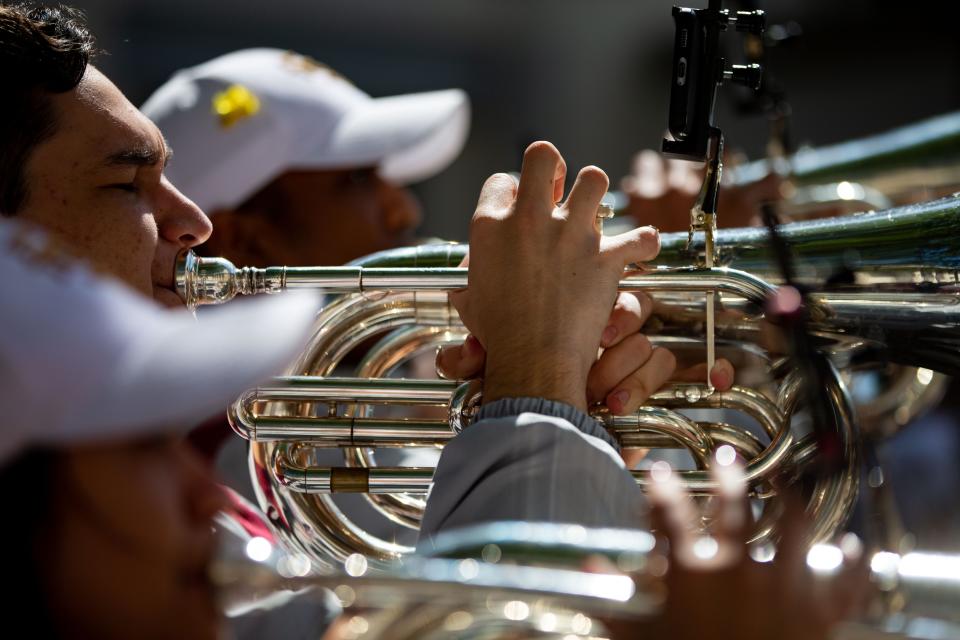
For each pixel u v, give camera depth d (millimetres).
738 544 1686
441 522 2201
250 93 3977
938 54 10312
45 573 1464
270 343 1479
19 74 2297
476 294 2426
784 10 10445
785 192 4887
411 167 4801
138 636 1502
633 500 2215
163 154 2539
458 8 10500
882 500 3141
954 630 1654
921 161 4992
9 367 1343
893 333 2617
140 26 9625
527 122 10672
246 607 2338
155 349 1425
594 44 10641
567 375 2326
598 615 1666
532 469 2160
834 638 1648
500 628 1705
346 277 2576
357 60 10445
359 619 1782
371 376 2891
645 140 10680
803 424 2594
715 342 2773
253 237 4031
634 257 2443
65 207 2350
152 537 1496
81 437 1402
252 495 3400
